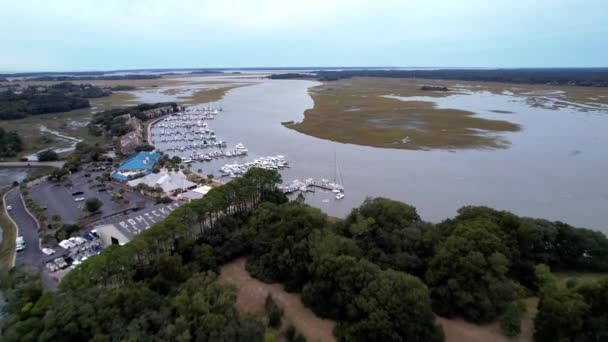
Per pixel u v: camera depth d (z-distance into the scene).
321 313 69.00
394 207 88.62
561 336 57.22
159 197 126.19
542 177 140.38
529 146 181.62
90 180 147.50
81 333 56.34
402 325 58.38
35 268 76.44
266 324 65.06
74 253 92.06
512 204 118.44
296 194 129.12
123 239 93.44
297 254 77.62
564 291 61.41
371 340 59.53
